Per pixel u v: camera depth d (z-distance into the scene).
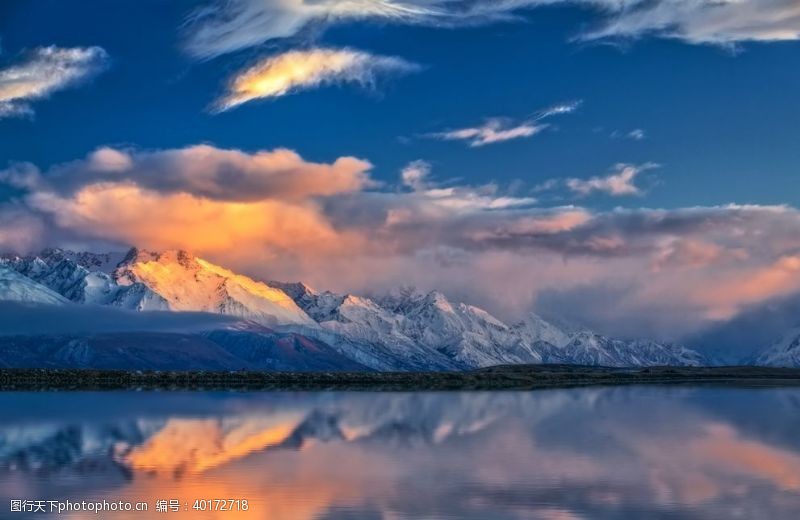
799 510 55.31
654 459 76.69
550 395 181.50
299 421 111.38
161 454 77.81
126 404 141.25
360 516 52.72
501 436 94.38
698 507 56.06
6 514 52.94
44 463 71.69
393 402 153.25
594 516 53.22
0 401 149.38
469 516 52.84
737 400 162.75
